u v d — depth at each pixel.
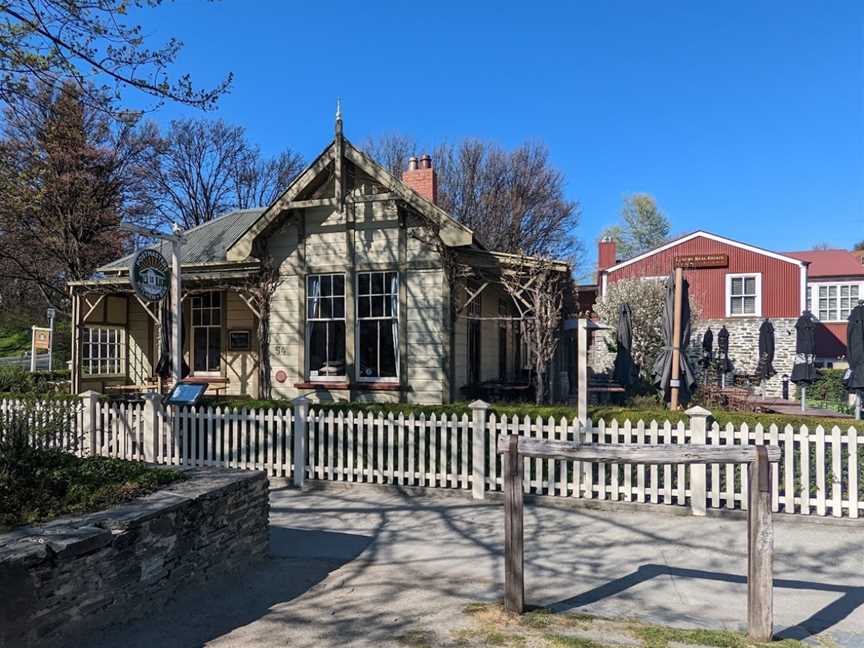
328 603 4.95
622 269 29.20
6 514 4.43
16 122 19.02
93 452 10.12
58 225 26.98
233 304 15.02
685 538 6.71
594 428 8.07
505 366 16.55
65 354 37.28
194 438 9.73
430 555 6.22
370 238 12.47
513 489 4.69
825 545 6.48
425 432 8.84
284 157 46.97
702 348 23.75
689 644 4.09
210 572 5.29
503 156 38.62
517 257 11.49
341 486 9.06
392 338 12.41
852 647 4.13
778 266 26.95
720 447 4.30
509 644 4.10
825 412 15.43
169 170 40.06
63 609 3.86
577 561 5.98
